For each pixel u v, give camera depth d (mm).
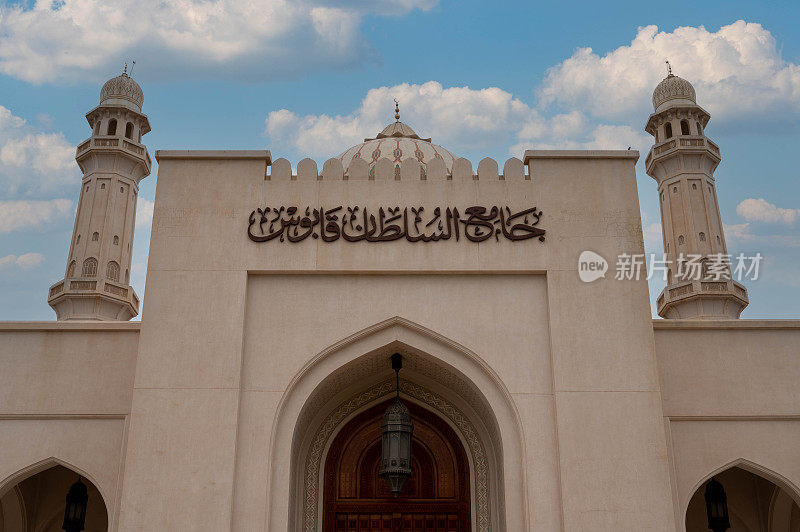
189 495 7820
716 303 20250
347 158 11586
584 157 9141
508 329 8570
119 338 9109
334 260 8688
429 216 8922
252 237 8758
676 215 21781
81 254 21359
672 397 8914
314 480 9719
